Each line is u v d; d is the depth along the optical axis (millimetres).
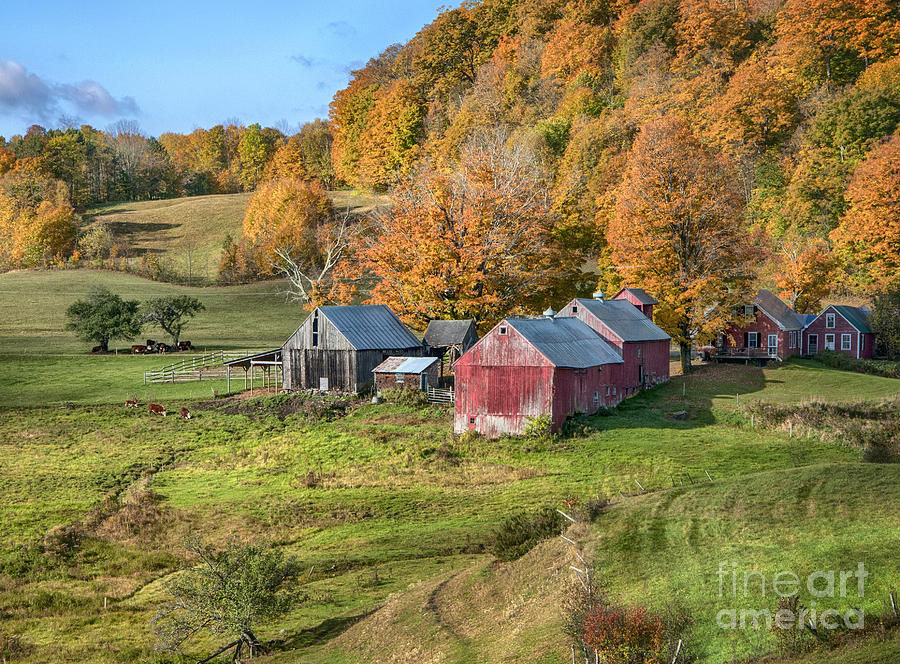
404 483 46750
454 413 58812
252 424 61156
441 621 25328
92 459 54281
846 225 95188
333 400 65000
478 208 73000
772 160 117750
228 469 51688
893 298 79562
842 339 81500
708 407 58156
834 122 109500
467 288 71500
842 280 96562
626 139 123688
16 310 112625
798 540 22297
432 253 70688
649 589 21703
